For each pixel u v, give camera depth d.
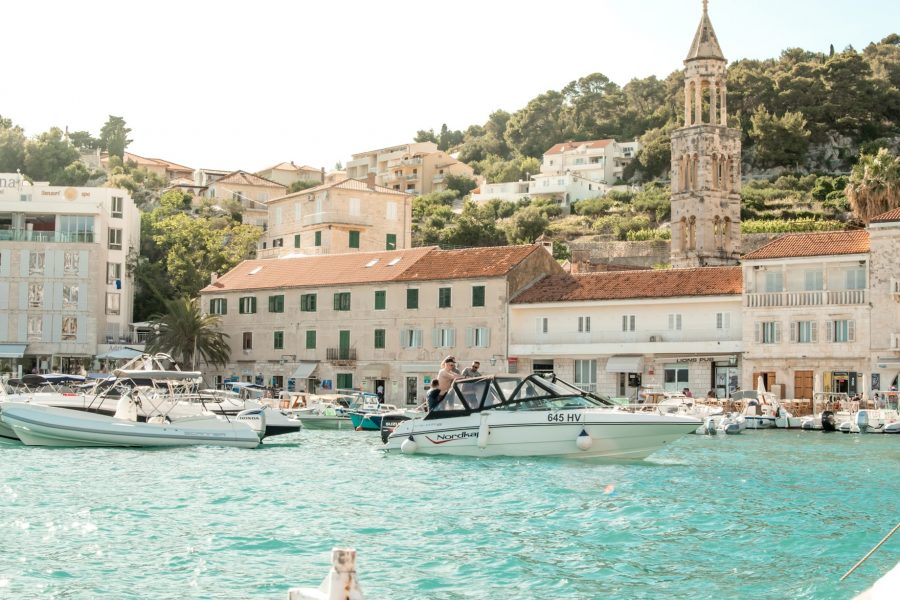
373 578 19.81
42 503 27.95
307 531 24.31
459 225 148.62
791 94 174.50
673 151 106.31
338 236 108.50
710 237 103.62
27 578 19.45
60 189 101.69
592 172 190.88
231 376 94.50
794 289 72.56
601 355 77.81
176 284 110.44
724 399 68.38
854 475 35.88
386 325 86.38
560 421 39.38
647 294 76.62
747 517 26.50
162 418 46.66
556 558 21.69
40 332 96.38
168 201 131.75
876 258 69.62
